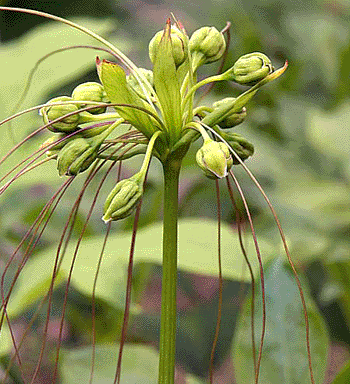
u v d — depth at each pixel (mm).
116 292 634
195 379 630
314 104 1309
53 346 864
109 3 1383
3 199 739
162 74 466
